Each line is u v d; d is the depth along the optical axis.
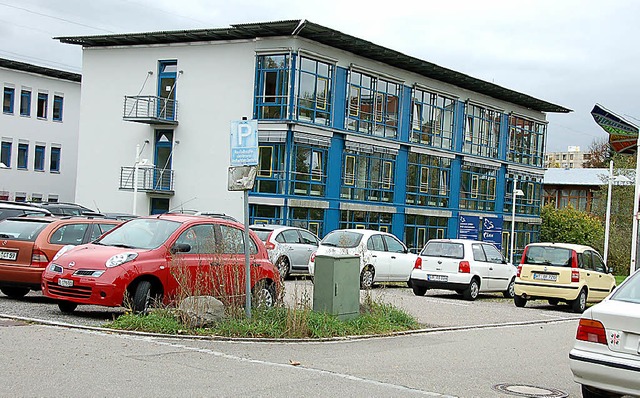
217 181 39.19
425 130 46.22
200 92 39.84
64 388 7.52
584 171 80.62
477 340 13.59
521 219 55.97
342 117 40.03
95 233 15.02
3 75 50.66
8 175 51.16
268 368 9.26
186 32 38.78
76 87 56.00
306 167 38.03
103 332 10.95
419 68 44.00
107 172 42.53
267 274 13.33
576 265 20.69
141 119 39.94
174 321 11.50
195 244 13.02
